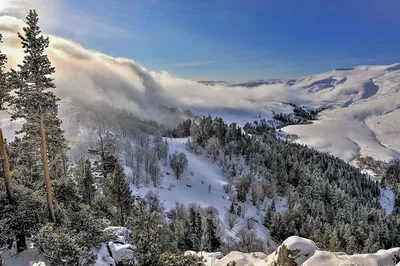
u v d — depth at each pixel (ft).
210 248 154.81
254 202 321.73
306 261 40.60
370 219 292.61
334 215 286.05
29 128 65.82
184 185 345.72
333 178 438.40
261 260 52.08
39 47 62.28
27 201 63.16
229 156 433.48
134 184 280.92
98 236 60.85
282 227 238.89
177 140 497.46
